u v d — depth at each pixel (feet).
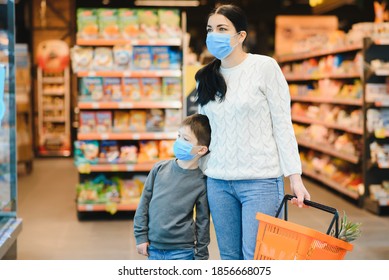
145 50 22.26
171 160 10.22
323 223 20.93
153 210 9.98
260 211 9.53
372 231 19.69
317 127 31.01
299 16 46.32
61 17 42.60
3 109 12.66
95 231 19.97
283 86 9.64
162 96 22.25
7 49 14.78
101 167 21.85
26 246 17.87
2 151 14.65
